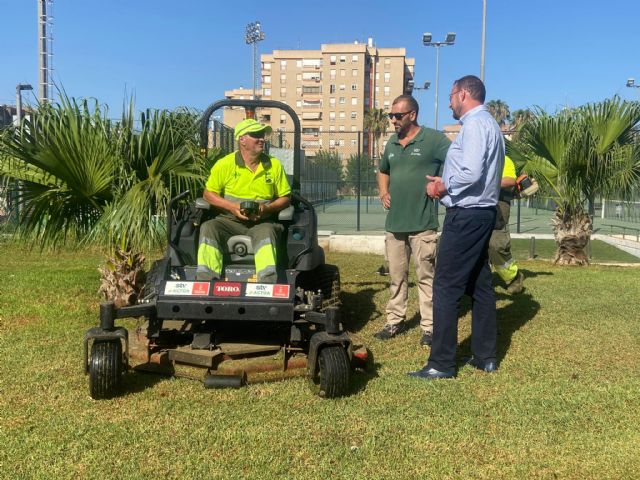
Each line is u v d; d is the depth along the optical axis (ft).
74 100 20.30
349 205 78.48
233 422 12.64
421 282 18.65
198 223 16.89
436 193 15.94
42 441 11.70
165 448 11.48
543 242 48.39
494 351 16.35
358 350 15.89
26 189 20.03
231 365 14.69
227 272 16.03
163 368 15.28
